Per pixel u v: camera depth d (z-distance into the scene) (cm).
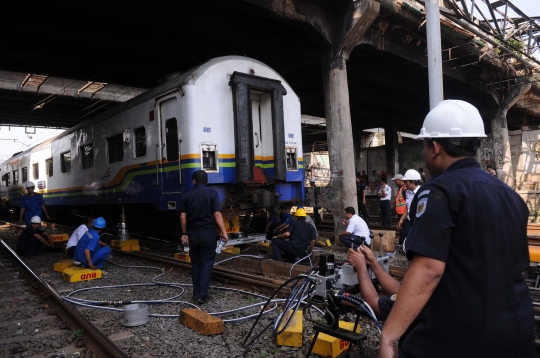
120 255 930
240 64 873
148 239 1122
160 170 880
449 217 159
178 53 1270
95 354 377
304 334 408
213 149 809
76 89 1761
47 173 1642
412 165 2491
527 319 159
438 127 181
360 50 1320
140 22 1006
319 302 299
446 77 1550
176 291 609
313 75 1505
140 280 689
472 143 179
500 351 154
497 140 1859
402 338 184
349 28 1070
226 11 1080
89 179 1238
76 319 447
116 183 1069
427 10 761
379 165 2675
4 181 2341
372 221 1702
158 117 883
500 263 158
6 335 437
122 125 1037
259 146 907
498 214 161
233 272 660
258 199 854
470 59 1502
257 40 1167
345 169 1085
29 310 524
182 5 1005
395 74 1541
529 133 2064
